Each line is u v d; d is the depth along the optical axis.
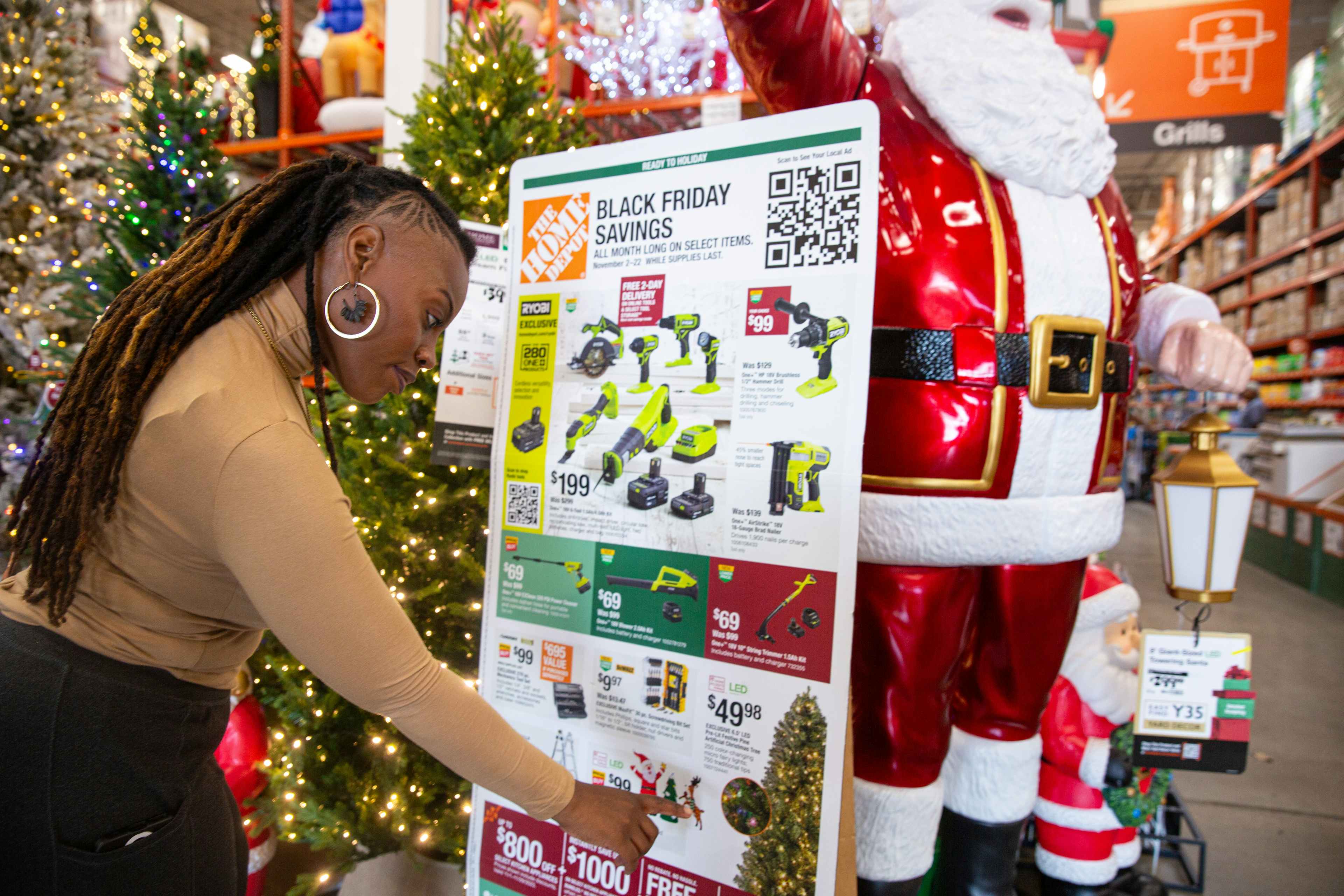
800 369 1.00
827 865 0.98
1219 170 6.57
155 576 0.70
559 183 1.19
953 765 1.41
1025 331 1.18
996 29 1.25
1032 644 1.31
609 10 3.24
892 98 1.23
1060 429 1.21
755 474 1.03
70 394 0.70
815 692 0.99
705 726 1.07
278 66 3.61
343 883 1.60
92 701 0.69
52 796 0.68
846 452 0.97
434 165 1.62
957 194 1.17
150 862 0.73
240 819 0.93
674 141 1.08
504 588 1.24
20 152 3.38
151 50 3.65
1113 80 3.15
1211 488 1.37
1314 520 4.65
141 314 0.69
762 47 1.19
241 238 0.73
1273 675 3.39
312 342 0.74
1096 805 1.67
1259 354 6.31
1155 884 1.75
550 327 1.20
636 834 0.90
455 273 0.80
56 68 3.42
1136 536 7.02
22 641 0.70
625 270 1.13
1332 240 4.91
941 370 1.15
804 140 1.00
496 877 1.23
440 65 1.95
